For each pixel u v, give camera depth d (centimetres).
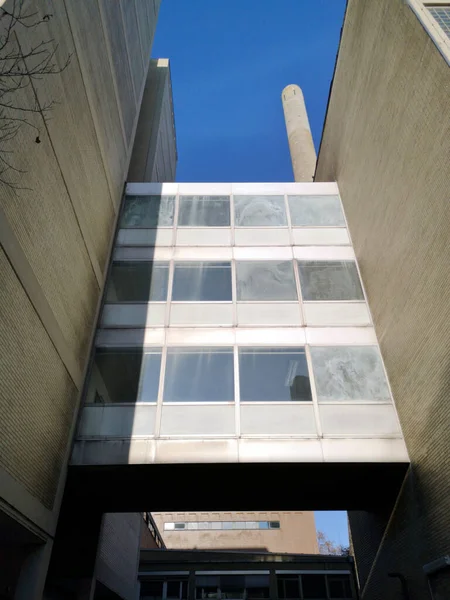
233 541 4597
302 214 1828
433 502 1079
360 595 1638
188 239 1711
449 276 1050
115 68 1694
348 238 1752
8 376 875
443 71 1069
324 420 1279
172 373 1362
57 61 1108
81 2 1293
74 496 1408
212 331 1459
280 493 1414
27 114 948
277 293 1563
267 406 1300
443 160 1075
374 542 1496
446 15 1209
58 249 1138
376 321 1470
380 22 1467
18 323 919
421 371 1166
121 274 1599
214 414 1281
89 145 1391
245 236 1731
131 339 1435
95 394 1316
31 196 977
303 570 2675
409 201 1253
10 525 940
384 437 1251
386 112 1418
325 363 1399
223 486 1349
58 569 1414
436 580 1065
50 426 1082
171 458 1198
